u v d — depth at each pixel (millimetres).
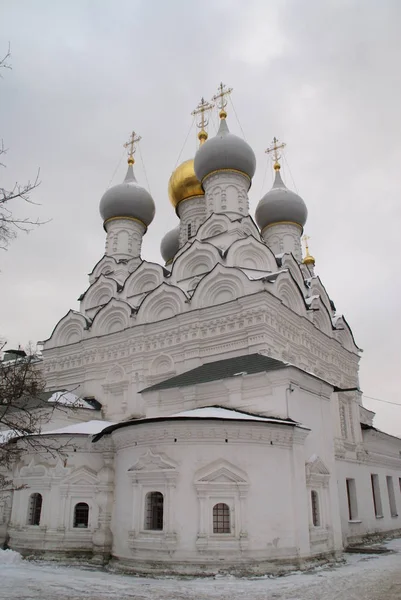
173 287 27438
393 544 24078
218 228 32344
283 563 15250
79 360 30109
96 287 34094
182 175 39656
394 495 31375
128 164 41094
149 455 16469
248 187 35906
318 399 20047
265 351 22688
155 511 16250
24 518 18969
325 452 19484
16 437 19312
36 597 11883
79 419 25734
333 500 19062
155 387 21797
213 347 24562
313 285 33406
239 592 12508
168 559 14961
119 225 37781
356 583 13555
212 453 15992
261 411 18047
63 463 18938
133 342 27500
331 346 30484
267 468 16188
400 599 11641
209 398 19922
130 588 13039
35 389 15555
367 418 36094
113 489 18203
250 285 24766
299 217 39000
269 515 15609
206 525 15094
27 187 9562
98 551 17250
